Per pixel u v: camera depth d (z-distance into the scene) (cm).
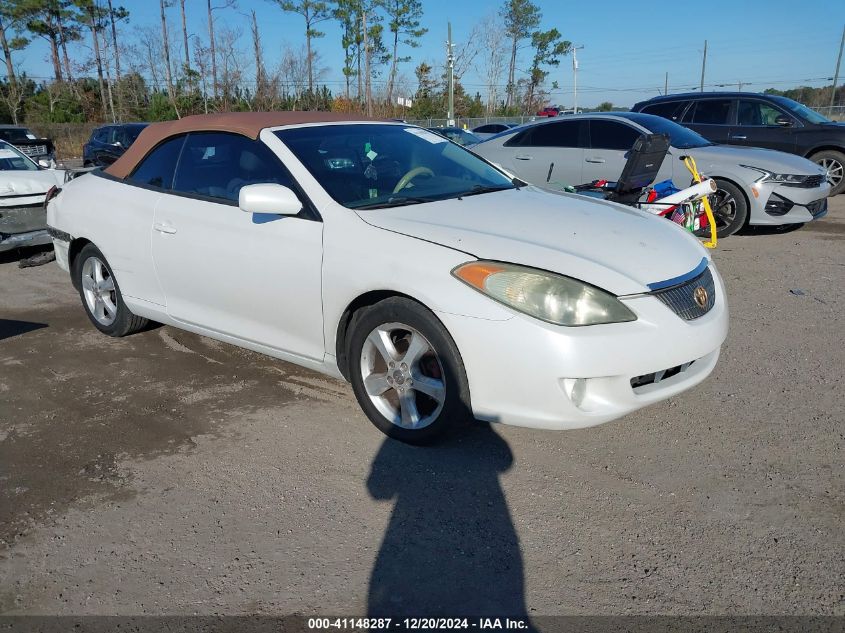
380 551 262
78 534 276
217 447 341
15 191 738
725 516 279
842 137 1051
